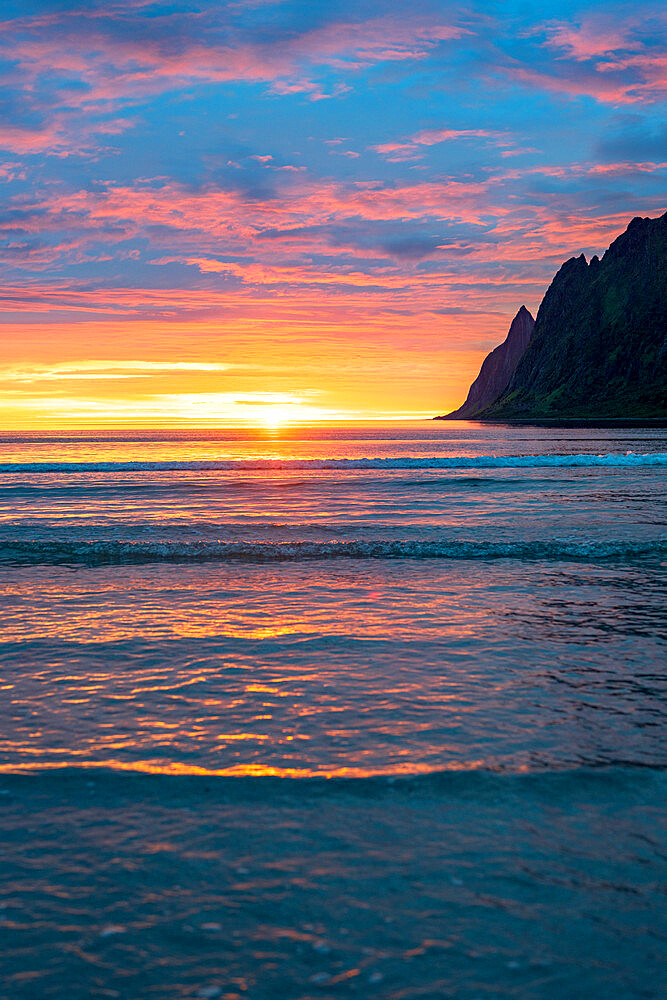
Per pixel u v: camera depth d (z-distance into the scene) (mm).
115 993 3812
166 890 4672
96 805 5863
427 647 10758
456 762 6742
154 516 28859
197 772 6535
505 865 4965
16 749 7090
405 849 5168
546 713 8078
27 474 53688
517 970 3971
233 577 16500
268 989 3838
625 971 3963
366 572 16969
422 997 3775
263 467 58062
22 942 4188
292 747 7133
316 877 4816
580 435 167250
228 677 9406
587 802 5918
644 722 7805
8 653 10484
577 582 15578
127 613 13039
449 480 45094
